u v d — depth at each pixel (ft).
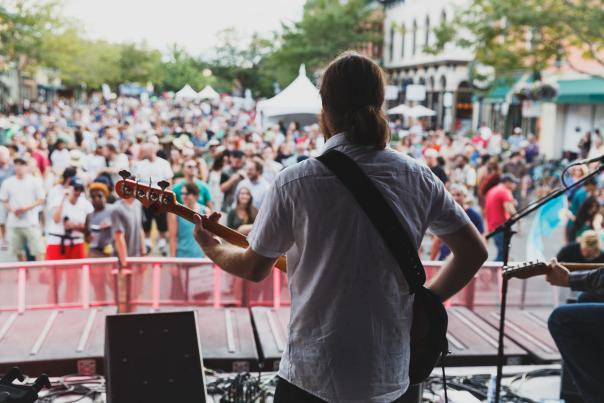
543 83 78.43
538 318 18.88
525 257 41.09
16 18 119.85
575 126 95.30
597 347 11.14
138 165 33.71
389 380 7.16
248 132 77.66
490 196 32.81
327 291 6.97
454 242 7.59
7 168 36.60
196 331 12.03
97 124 98.37
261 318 17.71
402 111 110.42
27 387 11.87
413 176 7.23
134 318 11.88
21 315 17.08
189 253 25.98
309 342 7.12
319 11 156.76
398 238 6.94
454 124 136.56
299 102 53.72
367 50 167.12
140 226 26.04
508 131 113.60
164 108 159.63
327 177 6.95
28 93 229.86
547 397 14.83
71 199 25.53
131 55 262.67
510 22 67.56
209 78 239.09
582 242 22.11
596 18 62.75
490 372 15.87
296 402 7.34
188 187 26.13
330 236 6.92
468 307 21.04
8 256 35.99
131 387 11.49
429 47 78.33
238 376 14.21
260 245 7.19
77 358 14.73
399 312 7.20
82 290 20.18
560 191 12.02
